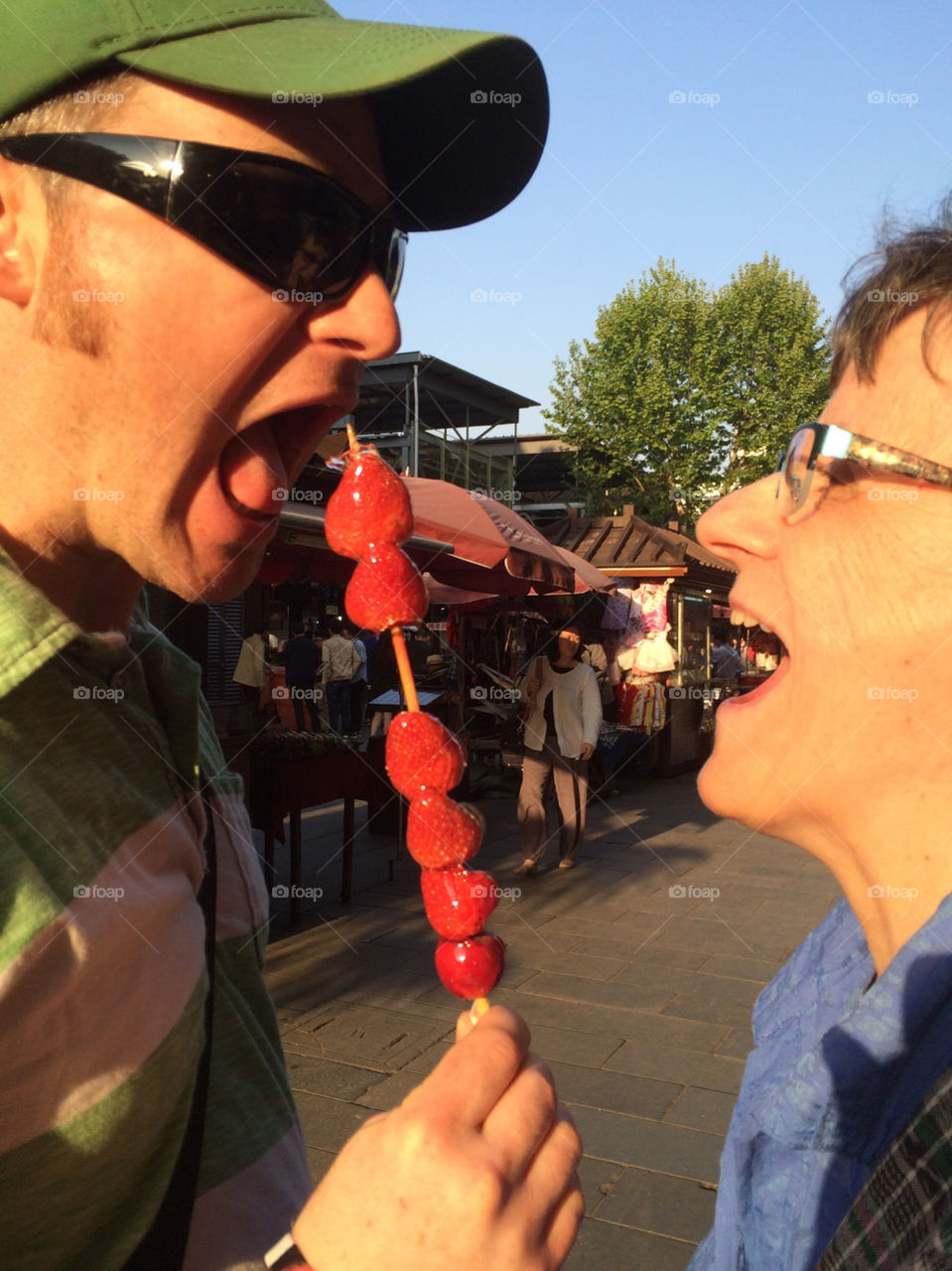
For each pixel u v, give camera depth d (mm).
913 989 827
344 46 926
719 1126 3631
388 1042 4363
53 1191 859
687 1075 4035
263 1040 1238
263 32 919
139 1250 977
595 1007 4766
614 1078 4012
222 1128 1104
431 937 5844
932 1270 650
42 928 800
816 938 1184
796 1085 908
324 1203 775
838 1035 879
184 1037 962
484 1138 772
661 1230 3027
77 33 857
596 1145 3506
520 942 5754
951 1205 655
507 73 1077
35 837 832
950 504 810
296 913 6121
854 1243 718
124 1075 883
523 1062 843
